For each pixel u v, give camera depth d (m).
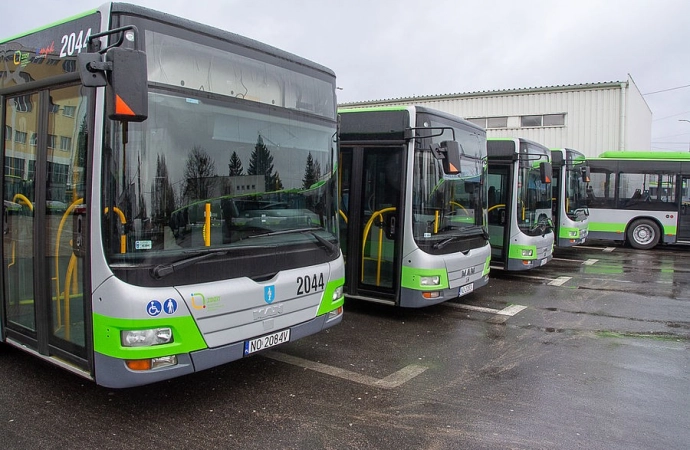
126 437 3.92
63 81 4.04
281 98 4.75
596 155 22.75
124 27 3.56
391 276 7.35
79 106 3.91
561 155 14.14
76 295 3.99
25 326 4.58
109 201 3.63
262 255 4.40
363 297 7.62
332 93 5.36
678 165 16.50
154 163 3.77
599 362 5.89
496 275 11.70
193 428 4.09
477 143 8.45
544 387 5.12
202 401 4.61
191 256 3.90
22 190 4.51
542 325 7.47
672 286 10.52
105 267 3.66
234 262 4.17
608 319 7.84
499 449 3.88
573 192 14.36
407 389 5.00
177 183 3.89
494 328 7.27
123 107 3.41
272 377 5.23
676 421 4.40
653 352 6.27
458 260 7.52
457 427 4.22
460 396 4.86
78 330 4.00
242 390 4.88
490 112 24.75
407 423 4.27
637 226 16.97
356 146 7.60
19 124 4.54
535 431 4.17
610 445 3.96
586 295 9.59
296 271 4.70
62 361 4.18
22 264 4.56
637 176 16.91
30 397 4.58
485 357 6.02
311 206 5.00
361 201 7.60
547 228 11.47
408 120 7.10
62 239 4.09
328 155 5.25
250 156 4.43
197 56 4.08
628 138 22.62
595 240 19.80
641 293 9.80
